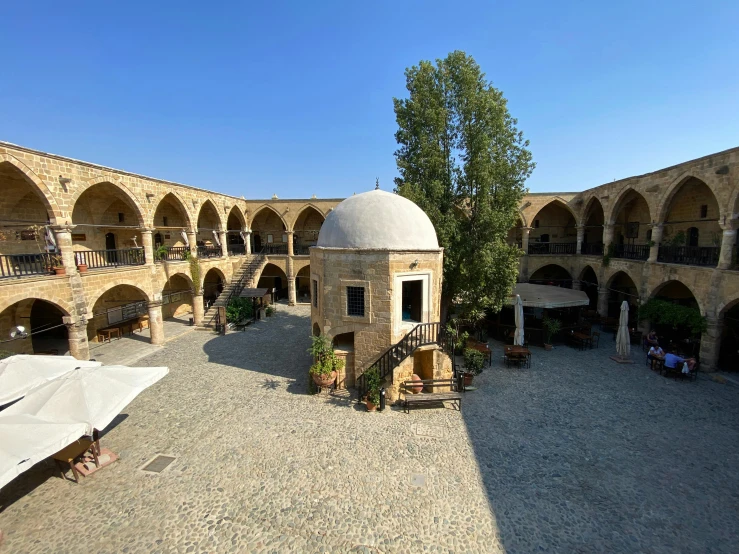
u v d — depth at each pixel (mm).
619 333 18812
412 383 13703
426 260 14422
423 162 19266
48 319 22922
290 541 7629
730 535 7754
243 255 33750
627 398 14289
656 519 8203
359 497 8883
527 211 30469
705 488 9188
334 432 11742
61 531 7902
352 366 14930
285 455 10555
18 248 18859
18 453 7625
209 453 10688
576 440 11312
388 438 11375
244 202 34250
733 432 11797
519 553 7340
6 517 8312
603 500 8789
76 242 22234
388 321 13789
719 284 16578
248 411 13203
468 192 19406
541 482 9406
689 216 22734
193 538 7711
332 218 15594
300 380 16094
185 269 25188
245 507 8594
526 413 13023
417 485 9289
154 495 8984
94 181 18234
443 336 14578
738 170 15609
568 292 22766
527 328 21469
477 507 8562
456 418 12625
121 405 10031
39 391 10062
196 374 17016
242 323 26078
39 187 15578
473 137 18719
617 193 24547
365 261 13820
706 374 16969
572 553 7344
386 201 14852
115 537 7738
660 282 20328
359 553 7336
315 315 16344
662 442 11219
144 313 26500
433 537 7727
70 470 9898
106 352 20672
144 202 21547
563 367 17797
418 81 19438
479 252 18203
